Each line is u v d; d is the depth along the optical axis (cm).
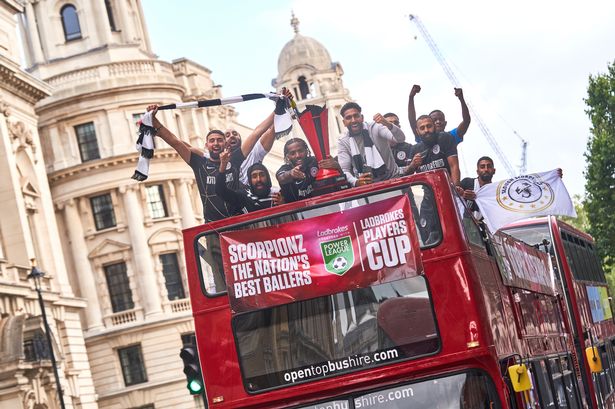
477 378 1412
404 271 1438
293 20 14425
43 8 9150
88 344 8700
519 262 1903
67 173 8794
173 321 8750
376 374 1426
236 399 1462
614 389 3019
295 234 1464
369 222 1454
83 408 6531
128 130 8831
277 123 1875
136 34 9588
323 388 1437
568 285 2611
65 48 9150
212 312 1480
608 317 3222
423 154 1983
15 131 6359
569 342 2398
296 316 1458
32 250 6238
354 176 1978
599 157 7244
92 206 8894
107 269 8862
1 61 6084
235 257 1478
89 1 9162
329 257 1456
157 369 8669
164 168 8931
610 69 7569
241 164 1867
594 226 7325
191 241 1497
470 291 1420
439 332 1420
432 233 1439
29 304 5941
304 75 14125
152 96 8912
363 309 1443
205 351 1478
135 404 8619
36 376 5672
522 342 1697
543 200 2242
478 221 1603
